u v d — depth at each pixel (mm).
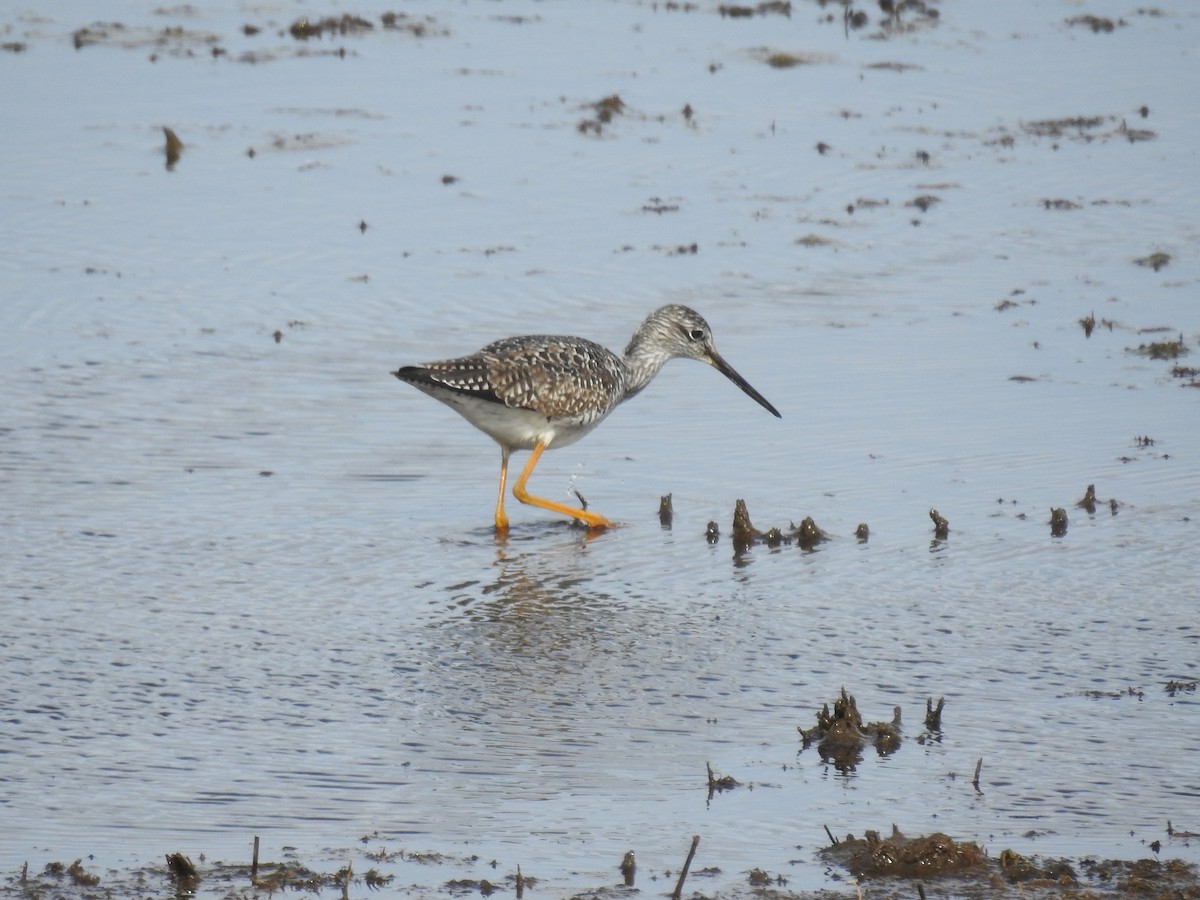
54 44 29422
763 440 15641
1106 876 8414
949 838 8641
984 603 12062
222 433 15453
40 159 23469
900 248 20938
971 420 15812
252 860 8547
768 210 22250
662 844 8836
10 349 17125
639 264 20188
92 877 8367
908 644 11406
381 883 8391
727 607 12156
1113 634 11469
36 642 11195
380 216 21703
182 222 21281
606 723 10289
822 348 17797
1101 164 24125
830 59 29484
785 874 8508
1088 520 13578
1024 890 8266
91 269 19531
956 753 9828
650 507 14336
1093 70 28875
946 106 26953
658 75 28406
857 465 14930
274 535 13391
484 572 12891
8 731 9938
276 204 22062
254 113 25922
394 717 10328
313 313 18484
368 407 16266
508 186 23000
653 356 15992
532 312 18625
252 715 10281
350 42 30266
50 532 13164
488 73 28438
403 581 12641
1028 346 17734
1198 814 9094
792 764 9742
